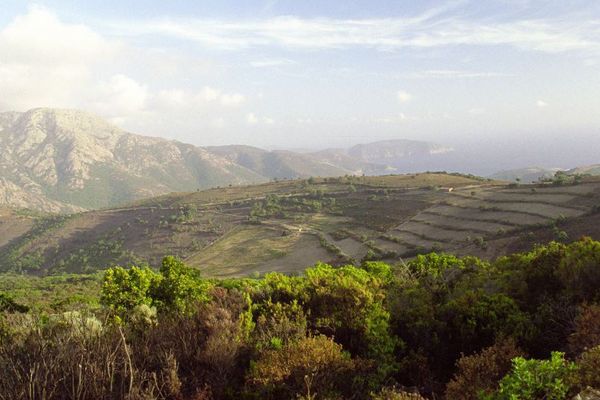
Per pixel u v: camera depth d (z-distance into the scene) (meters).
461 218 104.88
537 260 16.42
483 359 8.61
